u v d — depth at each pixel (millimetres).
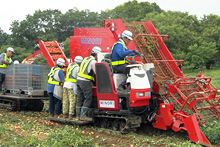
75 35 10188
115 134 7703
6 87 11547
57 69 9312
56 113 9438
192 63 26031
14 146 6105
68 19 30141
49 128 8156
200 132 6758
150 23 9766
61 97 9305
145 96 7461
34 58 12641
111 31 9492
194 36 28141
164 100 7688
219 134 6992
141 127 8711
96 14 32594
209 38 30062
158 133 7980
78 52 9898
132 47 8836
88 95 8266
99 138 7316
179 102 7527
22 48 26250
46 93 10773
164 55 9289
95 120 8625
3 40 32031
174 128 7246
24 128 8148
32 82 10508
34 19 29031
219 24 34000
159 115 7855
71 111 8789
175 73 9047
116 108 7727
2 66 11406
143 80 7469
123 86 7809
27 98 10383
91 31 9844
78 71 8430
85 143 6246
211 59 28500
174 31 22672
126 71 7504
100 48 8977
